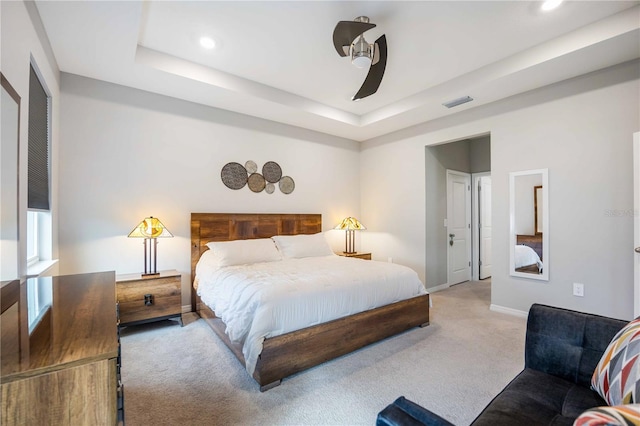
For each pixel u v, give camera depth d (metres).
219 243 3.41
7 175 1.60
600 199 2.82
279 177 4.41
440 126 4.20
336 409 1.78
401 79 3.35
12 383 0.72
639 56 2.57
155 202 3.40
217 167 3.83
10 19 1.56
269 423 1.66
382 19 2.33
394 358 2.41
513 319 3.30
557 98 3.08
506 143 3.48
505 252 3.51
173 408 1.78
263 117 4.15
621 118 2.70
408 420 0.90
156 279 2.99
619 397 0.98
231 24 2.40
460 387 2.01
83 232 2.99
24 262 1.77
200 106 3.70
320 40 2.62
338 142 5.17
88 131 3.02
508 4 2.17
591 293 2.87
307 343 2.18
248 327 2.09
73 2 1.96
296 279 2.45
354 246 5.31
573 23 2.38
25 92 1.79
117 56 2.62
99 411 0.81
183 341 2.72
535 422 1.07
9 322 1.04
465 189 5.43
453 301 4.05
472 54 2.84
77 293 1.45
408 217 4.67
